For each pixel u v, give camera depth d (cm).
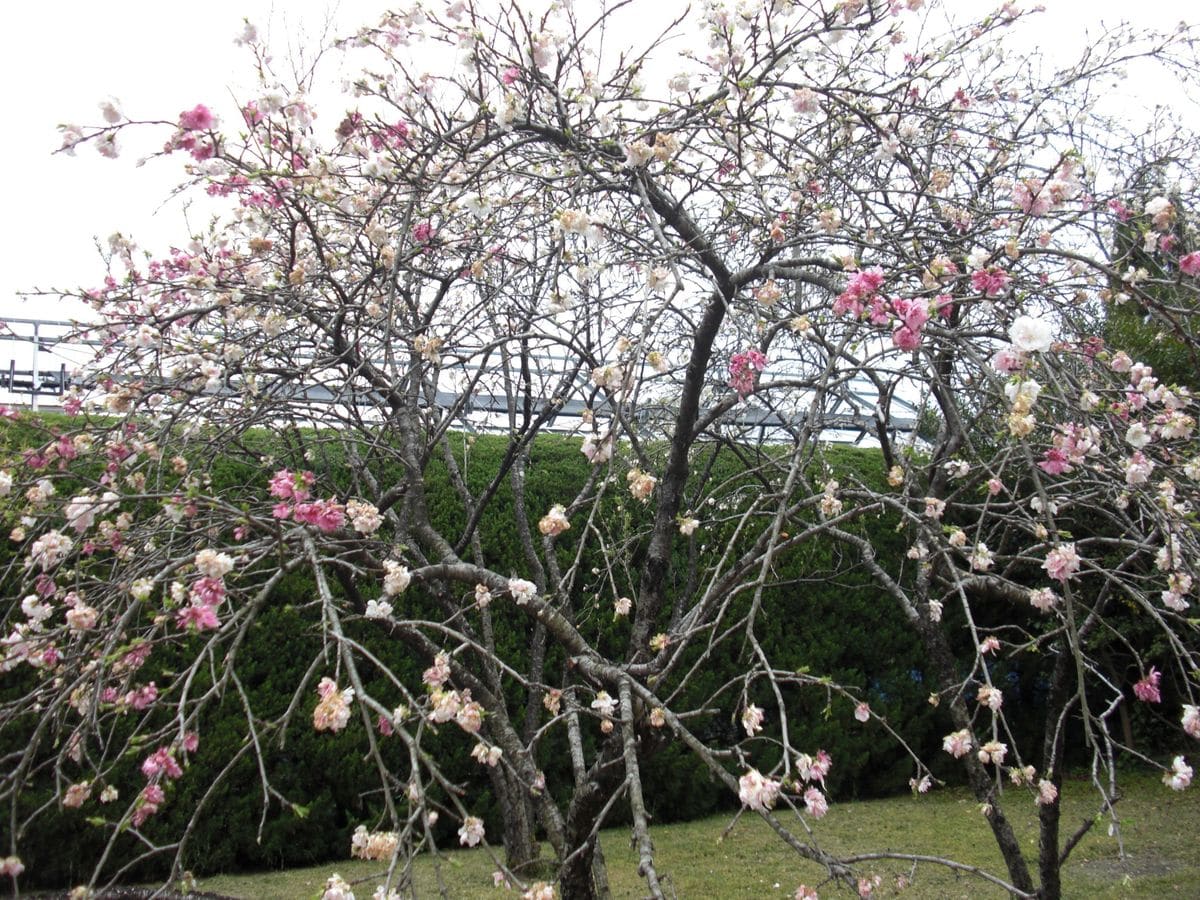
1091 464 226
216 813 452
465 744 502
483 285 323
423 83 283
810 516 454
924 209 320
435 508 541
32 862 418
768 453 462
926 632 307
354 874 439
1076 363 240
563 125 250
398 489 313
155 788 158
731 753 168
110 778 429
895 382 298
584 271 278
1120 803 557
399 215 282
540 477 577
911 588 574
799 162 303
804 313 265
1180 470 219
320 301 307
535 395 438
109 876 432
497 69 279
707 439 406
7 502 237
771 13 253
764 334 261
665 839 516
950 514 417
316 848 471
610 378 207
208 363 245
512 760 271
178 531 241
